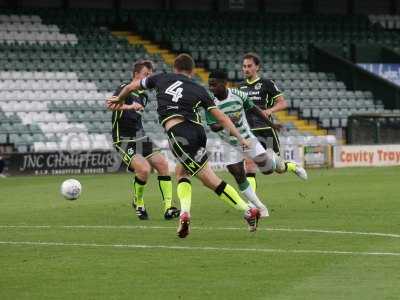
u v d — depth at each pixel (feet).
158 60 273.95
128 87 91.35
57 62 261.24
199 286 66.44
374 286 65.62
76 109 246.27
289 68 287.28
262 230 96.78
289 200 133.90
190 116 87.76
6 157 206.08
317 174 199.72
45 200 140.87
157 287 66.23
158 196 145.89
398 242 87.15
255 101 122.62
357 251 81.56
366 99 278.05
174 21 296.30
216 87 104.17
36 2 288.30
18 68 254.27
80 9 288.51
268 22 310.24
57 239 91.81
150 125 243.19
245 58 122.72
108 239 91.35
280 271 72.02
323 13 329.11
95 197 145.38
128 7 302.04
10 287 66.69
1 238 93.09
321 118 266.98
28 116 238.89
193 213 115.65
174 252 82.02
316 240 88.89
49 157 209.97
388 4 338.13
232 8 317.83
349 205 124.88
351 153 235.61
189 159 87.56
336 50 297.94
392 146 241.76
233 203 89.25
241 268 73.51
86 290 65.36
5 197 147.64
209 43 290.56
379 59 302.04
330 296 62.44
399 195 140.97
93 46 272.51
